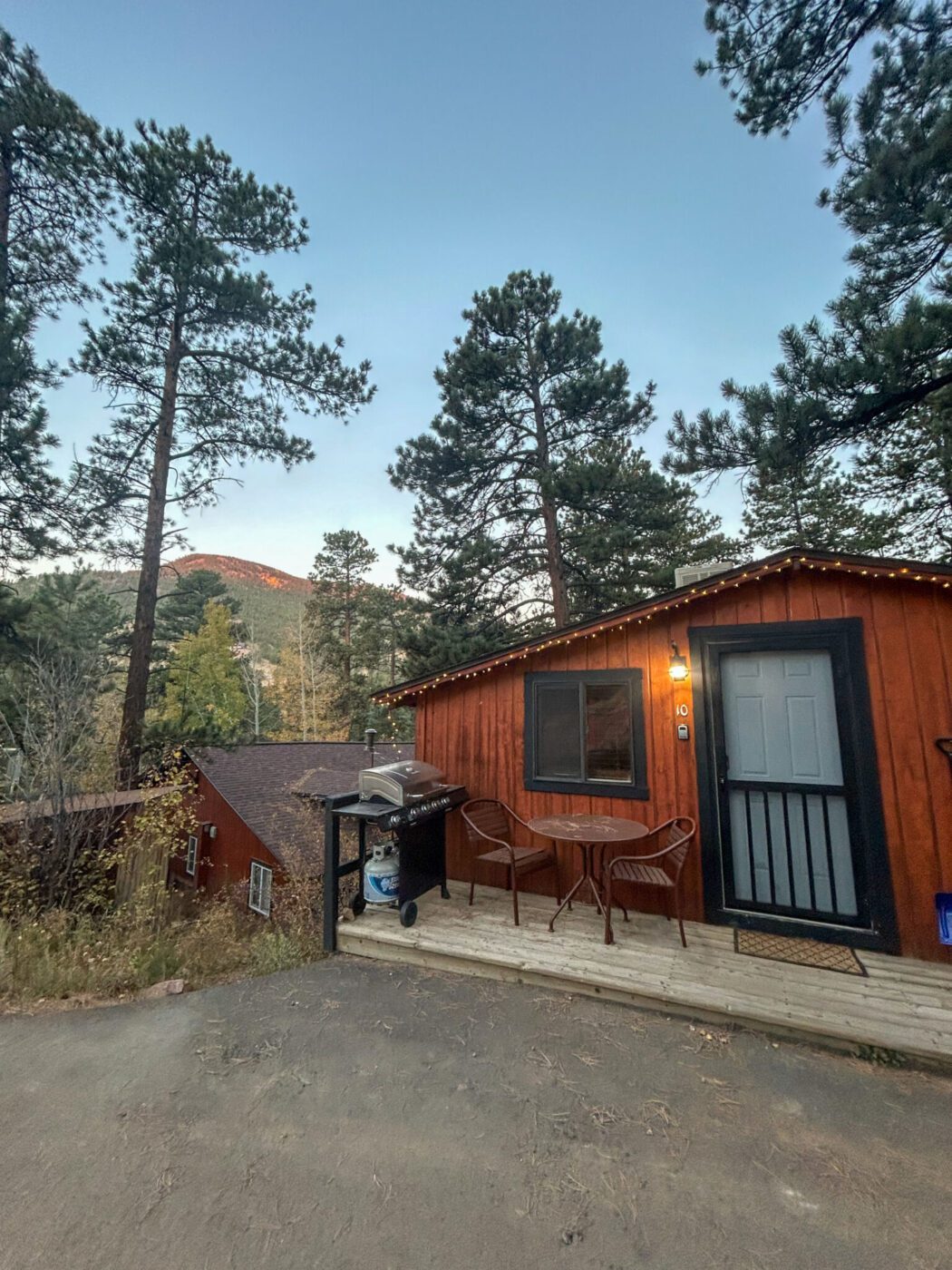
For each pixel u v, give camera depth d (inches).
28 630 345.7
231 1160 81.4
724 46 225.6
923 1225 68.3
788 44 216.7
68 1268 64.7
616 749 174.2
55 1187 76.7
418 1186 76.3
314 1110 91.9
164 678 479.8
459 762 200.4
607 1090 95.0
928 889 134.3
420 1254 66.2
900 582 144.4
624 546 455.5
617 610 171.3
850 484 505.4
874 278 245.3
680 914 146.6
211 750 454.6
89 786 277.7
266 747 549.6
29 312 328.5
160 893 230.1
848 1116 87.6
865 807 142.2
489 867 191.9
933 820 135.5
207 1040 113.6
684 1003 116.6
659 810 166.2
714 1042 107.7
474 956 138.2
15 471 322.7
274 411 448.1
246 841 405.4
